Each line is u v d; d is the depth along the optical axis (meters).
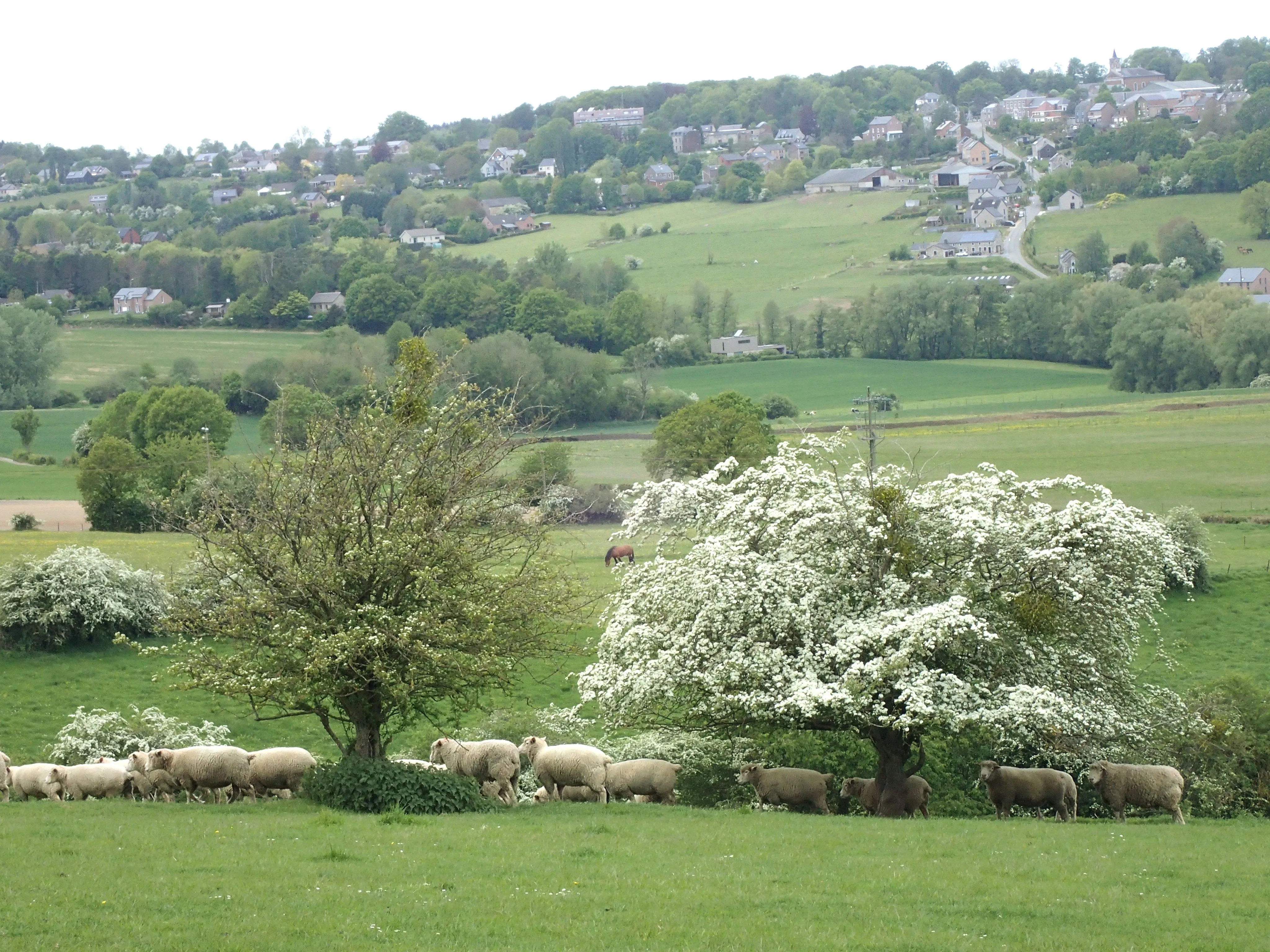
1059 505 92.19
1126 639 37.31
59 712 49.38
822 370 199.12
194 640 31.84
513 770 33.16
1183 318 169.12
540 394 152.25
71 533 94.19
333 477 30.61
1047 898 20.67
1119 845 26.50
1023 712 32.25
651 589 37.75
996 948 17.67
